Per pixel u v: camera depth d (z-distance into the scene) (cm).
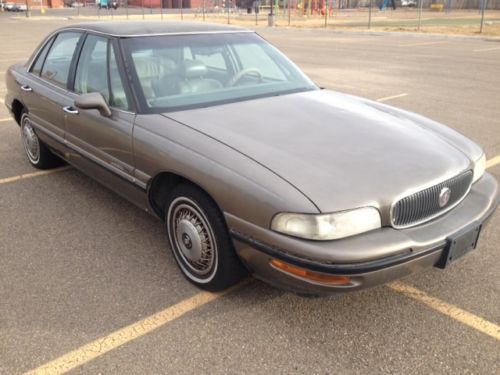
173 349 264
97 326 282
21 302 303
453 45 1862
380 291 314
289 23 3164
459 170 289
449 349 264
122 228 397
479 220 285
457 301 304
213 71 376
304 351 262
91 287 318
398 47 1802
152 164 314
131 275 332
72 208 434
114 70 360
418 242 253
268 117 325
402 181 263
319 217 239
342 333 276
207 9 5806
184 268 324
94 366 253
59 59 447
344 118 330
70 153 426
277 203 247
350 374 247
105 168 373
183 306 299
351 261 237
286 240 245
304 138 296
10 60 1424
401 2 5891
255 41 428
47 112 447
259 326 281
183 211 311
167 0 7119
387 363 254
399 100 866
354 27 2831
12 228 397
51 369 251
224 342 269
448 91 952
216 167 275
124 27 392
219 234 282
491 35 2155
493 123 711
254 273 279
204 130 304
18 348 265
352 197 248
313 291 249
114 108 353
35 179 501
